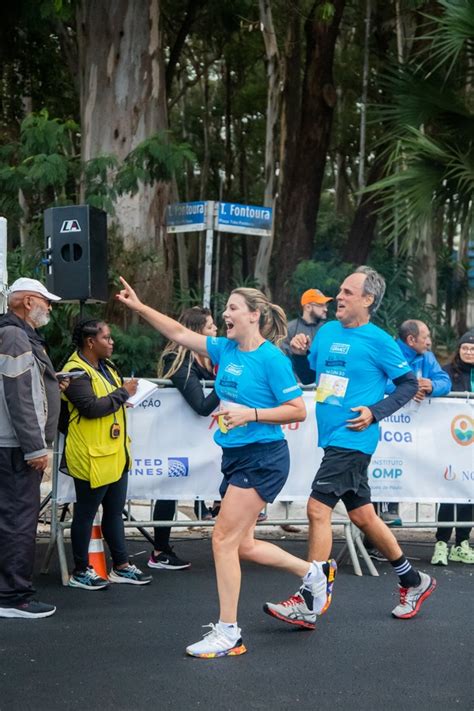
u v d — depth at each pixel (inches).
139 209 671.1
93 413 319.6
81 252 369.4
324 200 1908.2
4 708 223.8
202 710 224.4
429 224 615.8
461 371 411.8
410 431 386.9
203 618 300.2
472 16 607.2
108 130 676.7
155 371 659.4
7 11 864.9
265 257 938.1
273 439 265.6
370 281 297.0
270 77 971.9
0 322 295.1
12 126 1099.3
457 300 1230.9
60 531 348.8
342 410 293.4
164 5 1079.0
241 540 270.5
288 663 259.0
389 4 1050.7
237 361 269.9
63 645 271.3
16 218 724.0
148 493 367.9
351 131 1393.9
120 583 343.3
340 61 1312.7
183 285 925.8
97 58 677.3
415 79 650.8
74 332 337.7
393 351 294.8
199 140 1529.3
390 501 386.6
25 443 288.2
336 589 342.0
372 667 257.3
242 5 995.9
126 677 245.9
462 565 388.8
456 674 253.0
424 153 613.0
